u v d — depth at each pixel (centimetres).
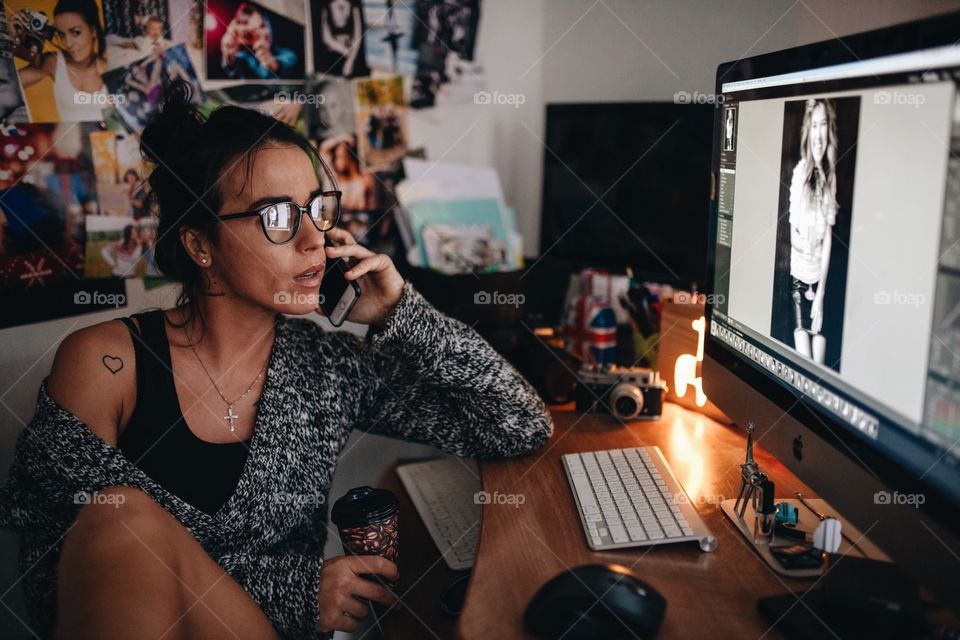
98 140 146
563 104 202
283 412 114
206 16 158
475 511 125
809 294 90
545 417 128
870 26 132
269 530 112
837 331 84
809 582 85
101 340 107
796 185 93
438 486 135
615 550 93
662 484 107
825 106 86
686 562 90
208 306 111
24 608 145
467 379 124
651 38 189
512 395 125
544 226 213
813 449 90
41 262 141
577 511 104
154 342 110
